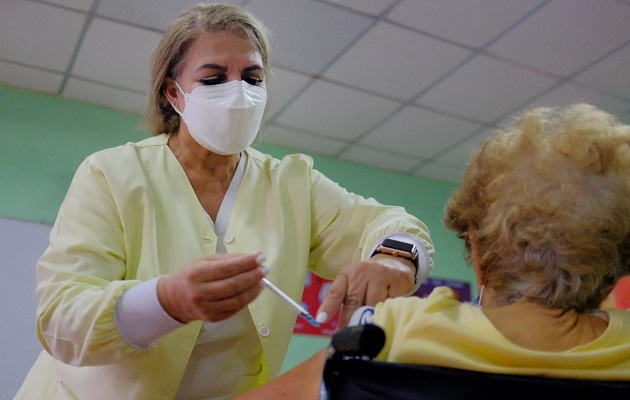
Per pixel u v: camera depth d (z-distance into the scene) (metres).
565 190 0.86
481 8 2.90
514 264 0.89
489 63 3.34
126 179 1.27
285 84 3.55
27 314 3.30
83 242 1.17
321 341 3.92
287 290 1.32
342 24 3.01
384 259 1.18
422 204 4.79
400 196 4.72
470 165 0.99
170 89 1.45
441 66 3.37
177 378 1.17
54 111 3.77
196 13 1.43
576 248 0.85
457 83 3.54
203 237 1.30
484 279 0.94
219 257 0.97
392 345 0.84
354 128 4.08
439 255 4.64
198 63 1.37
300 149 4.40
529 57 3.29
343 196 1.48
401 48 3.21
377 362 0.79
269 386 0.95
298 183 1.46
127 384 1.16
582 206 0.85
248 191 1.40
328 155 4.52
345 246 1.43
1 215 3.43
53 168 3.65
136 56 3.34
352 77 3.47
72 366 1.22
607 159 0.88
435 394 0.76
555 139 0.91
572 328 0.85
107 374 1.18
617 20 2.98
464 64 3.36
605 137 0.90
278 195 1.42
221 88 1.35
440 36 3.11
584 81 3.52
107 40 3.20
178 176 1.35
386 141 4.27
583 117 0.95
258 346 1.29
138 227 1.25
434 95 3.67
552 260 0.86
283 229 1.38
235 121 1.32
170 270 1.23
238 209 1.36
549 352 0.79
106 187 1.25
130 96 3.79
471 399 0.75
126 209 1.24
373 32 3.08
